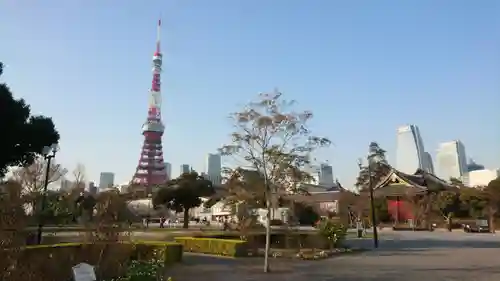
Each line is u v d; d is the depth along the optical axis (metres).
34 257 16.39
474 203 69.00
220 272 20.16
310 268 21.70
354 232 58.78
